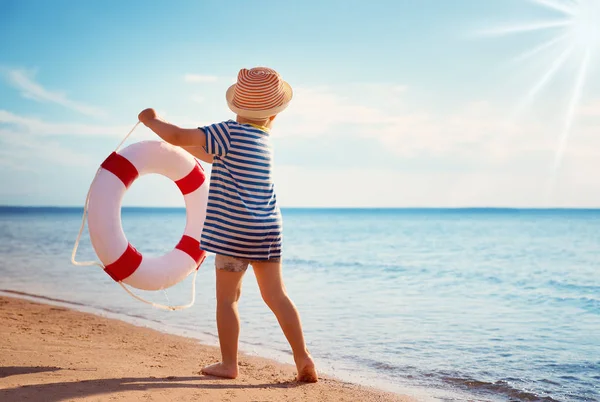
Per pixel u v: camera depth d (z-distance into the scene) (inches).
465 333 221.3
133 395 108.6
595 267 596.4
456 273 512.4
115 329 206.5
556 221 2987.2
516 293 368.5
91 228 144.0
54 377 120.8
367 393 132.0
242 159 127.3
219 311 132.5
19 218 3292.3
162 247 831.7
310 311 275.3
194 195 163.9
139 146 152.7
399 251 837.2
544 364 171.8
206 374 134.5
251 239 125.9
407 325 237.6
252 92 131.7
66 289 336.2
